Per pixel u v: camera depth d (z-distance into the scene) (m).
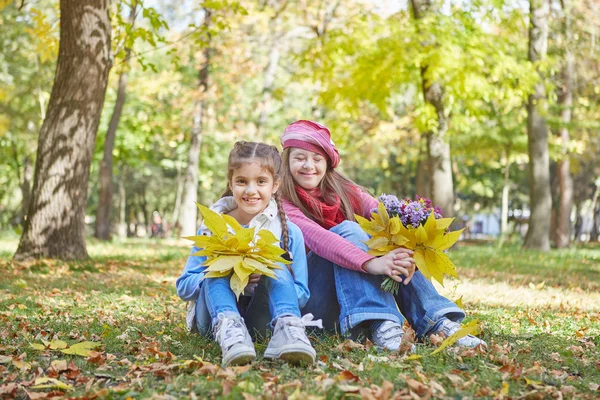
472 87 12.55
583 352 3.34
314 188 3.64
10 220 34.78
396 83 13.55
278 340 2.75
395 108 23.45
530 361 2.98
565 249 20.33
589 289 7.44
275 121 27.41
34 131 24.03
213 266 2.91
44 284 6.60
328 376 2.49
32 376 2.67
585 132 22.58
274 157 3.21
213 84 22.56
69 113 9.27
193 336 3.40
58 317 4.31
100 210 19.58
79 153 9.37
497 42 13.34
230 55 22.14
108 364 2.88
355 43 13.23
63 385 2.46
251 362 2.77
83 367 2.83
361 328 3.26
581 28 17.92
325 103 14.34
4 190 36.88
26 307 4.86
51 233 9.24
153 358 2.92
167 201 44.19
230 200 3.36
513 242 23.91
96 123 9.54
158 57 25.16
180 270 9.01
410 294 3.32
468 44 12.50
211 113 23.42
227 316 2.84
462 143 19.94
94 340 3.49
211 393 2.34
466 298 6.02
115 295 5.74
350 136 22.47
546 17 16.31
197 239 2.99
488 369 2.71
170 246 17.03
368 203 3.77
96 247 15.08
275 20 21.31
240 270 2.89
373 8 19.31
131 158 29.77
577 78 20.67
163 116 26.25
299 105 28.39
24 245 9.23
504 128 19.48
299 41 22.12
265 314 3.17
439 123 13.99
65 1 9.20
